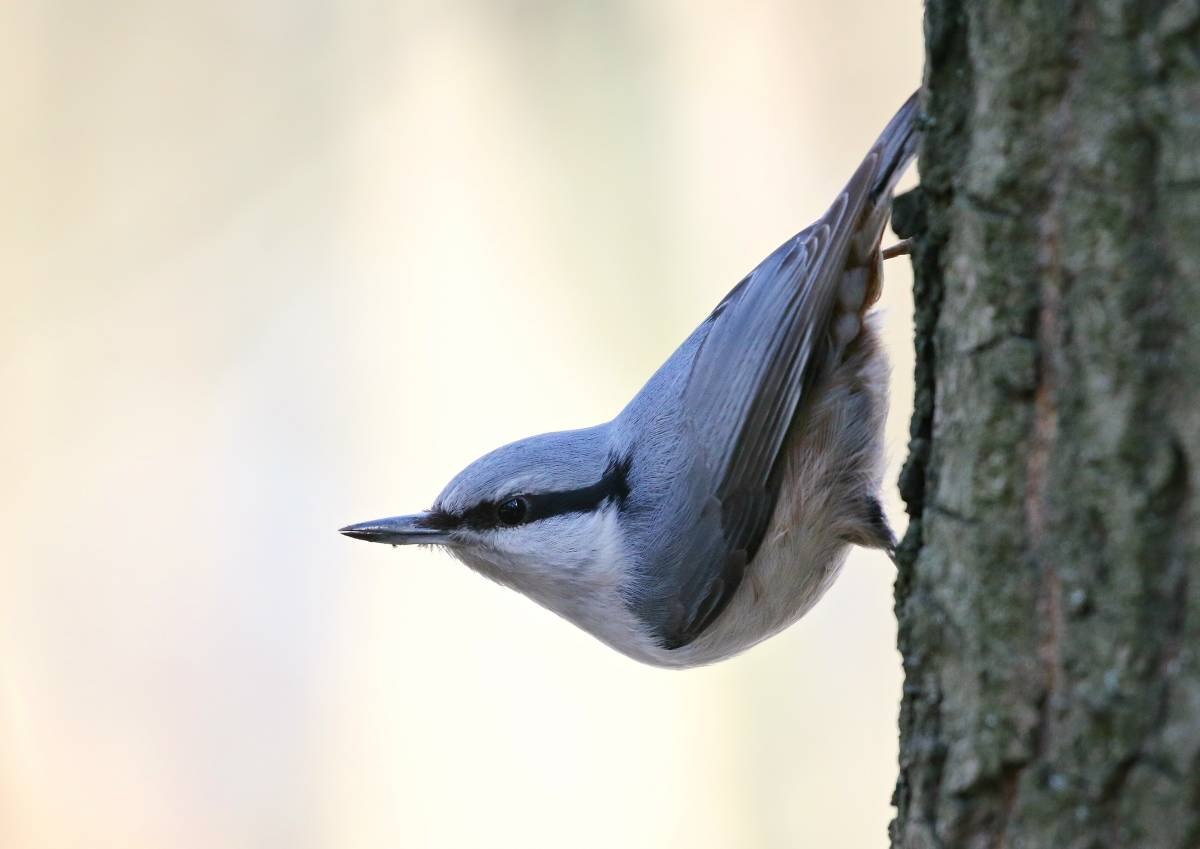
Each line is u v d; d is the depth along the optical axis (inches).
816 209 461.1
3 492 460.8
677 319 454.6
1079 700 159.9
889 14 467.5
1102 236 157.5
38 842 430.3
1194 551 150.4
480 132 472.4
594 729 435.8
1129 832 154.9
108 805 436.5
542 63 470.0
